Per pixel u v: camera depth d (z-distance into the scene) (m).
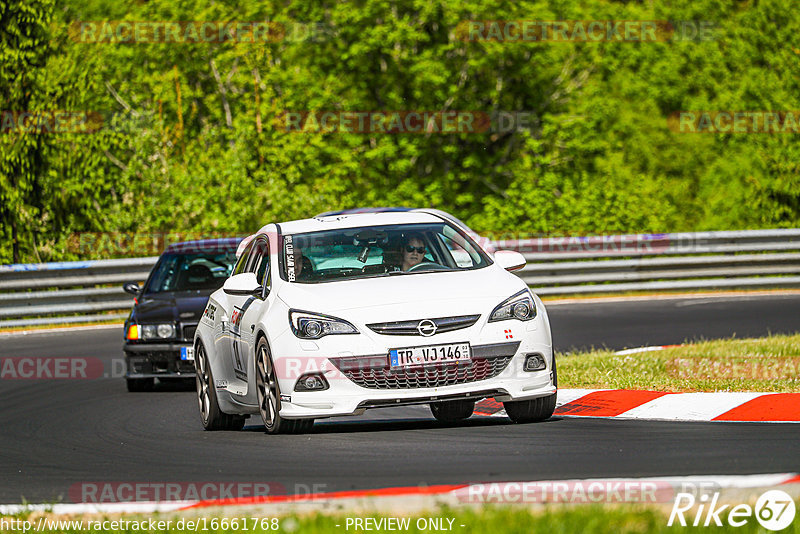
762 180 113.94
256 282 34.66
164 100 126.50
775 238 87.81
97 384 52.41
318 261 34.81
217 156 110.25
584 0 149.88
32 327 75.75
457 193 147.75
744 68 139.62
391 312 31.72
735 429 31.16
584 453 27.89
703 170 154.62
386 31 136.00
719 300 78.44
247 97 130.25
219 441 33.97
